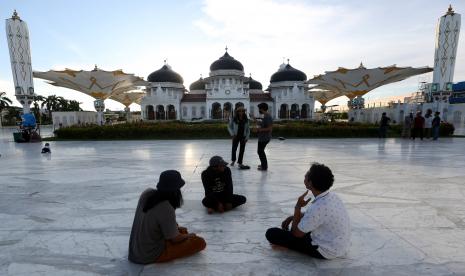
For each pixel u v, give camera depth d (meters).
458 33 22.50
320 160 8.76
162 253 2.69
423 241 3.17
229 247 3.08
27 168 7.84
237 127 7.34
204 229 3.56
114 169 7.56
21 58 19.88
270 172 6.95
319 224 2.59
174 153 10.83
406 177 6.32
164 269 2.66
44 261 2.81
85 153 11.12
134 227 2.73
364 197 4.82
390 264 2.69
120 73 26.73
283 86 50.06
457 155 9.69
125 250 3.03
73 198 4.92
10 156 10.37
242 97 46.78
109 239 3.30
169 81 49.78
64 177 6.61
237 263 2.75
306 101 48.56
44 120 61.34
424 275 2.50
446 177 6.31
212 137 18.30
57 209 4.35
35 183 6.02
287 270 2.62
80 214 4.13
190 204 4.54
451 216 3.93
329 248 2.60
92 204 4.58
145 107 48.34
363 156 9.59
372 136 18.02
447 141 14.81
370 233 3.38
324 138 17.42
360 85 30.27
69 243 3.20
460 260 2.76
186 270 2.63
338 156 9.62
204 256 2.89
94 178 6.48
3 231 3.54
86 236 3.38
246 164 8.11
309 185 2.65
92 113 31.83
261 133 6.95
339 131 17.97
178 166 7.93
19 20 19.64
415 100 39.53
